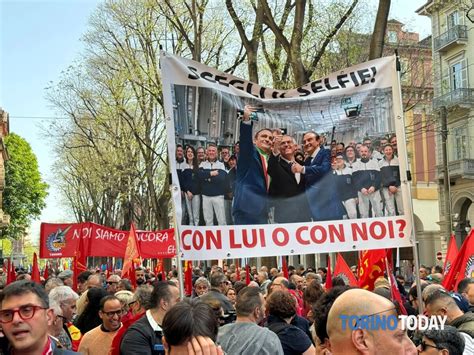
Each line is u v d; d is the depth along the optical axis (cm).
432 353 379
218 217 591
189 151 593
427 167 4544
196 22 2256
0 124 5078
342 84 642
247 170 607
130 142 3528
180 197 582
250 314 467
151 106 3142
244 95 620
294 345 509
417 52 3800
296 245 602
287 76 1938
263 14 1683
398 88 641
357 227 616
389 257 798
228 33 2658
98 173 4147
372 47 1441
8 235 6631
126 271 1151
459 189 3644
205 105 604
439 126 3775
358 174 626
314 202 614
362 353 243
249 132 615
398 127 636
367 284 760
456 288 802
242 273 1566
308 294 645
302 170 618
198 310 304
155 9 2408
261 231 599
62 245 1514
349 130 633
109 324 567
